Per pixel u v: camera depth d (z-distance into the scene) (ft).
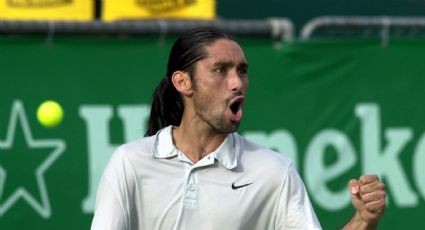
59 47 70.79
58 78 70.64
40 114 57.72
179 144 36.37
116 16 76.95
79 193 70.74
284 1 104.83
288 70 73.51
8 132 69.92
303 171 73.56
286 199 35.99
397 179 74.49
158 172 35.91
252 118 73.15
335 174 73.87
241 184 35.78
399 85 74.64
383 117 74.49
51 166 70.38
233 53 35.76
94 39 71.15
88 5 77.05
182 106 38.52
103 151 71.20
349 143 74.13
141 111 71.67
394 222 74.13
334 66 73.97
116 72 71.41
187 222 35.68
